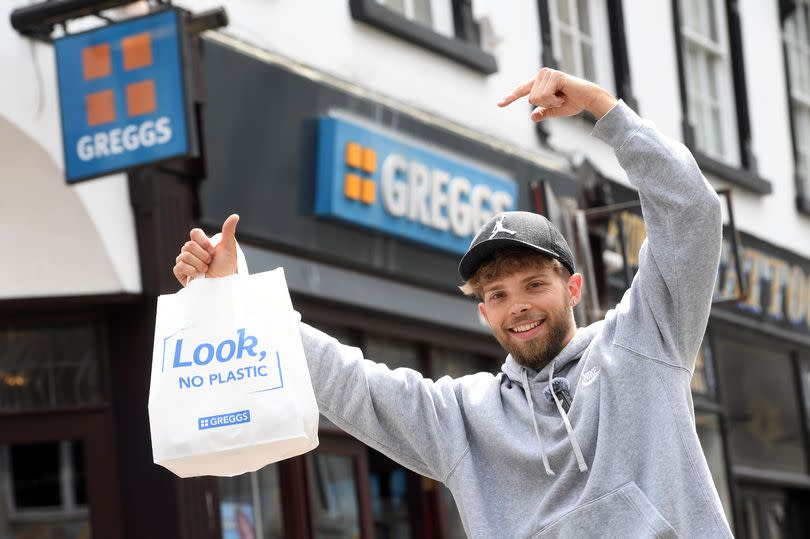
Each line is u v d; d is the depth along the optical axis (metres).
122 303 8.84
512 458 3.79
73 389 8.85
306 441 3.74
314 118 9.97
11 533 8.76
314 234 9.90
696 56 15.85
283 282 3.80
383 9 10.89
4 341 8.82
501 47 12.54
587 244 11.41
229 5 9.54
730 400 14.98
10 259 8.65
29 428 8.80
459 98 11.78
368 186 10.29
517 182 12.03
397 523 11.04
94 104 8.14
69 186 8.44
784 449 15.86
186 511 8.70
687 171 3.64
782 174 16.69
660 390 3.66
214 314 3.78
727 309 15.05
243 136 9.37
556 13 13.58
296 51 10.09
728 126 16.12
